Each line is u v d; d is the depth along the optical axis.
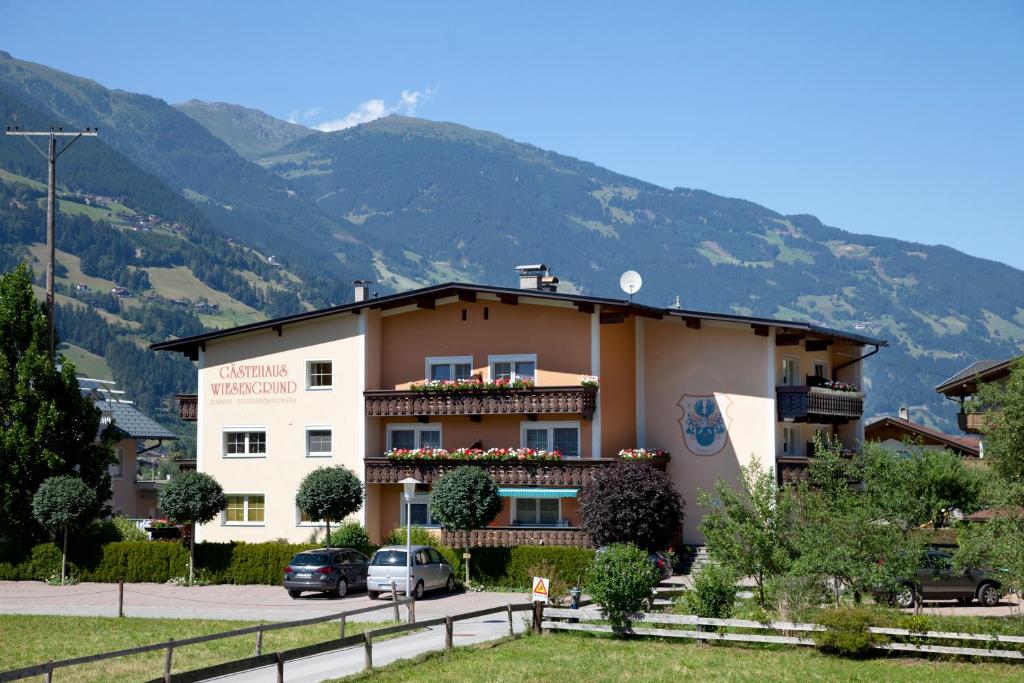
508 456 46.94
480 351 49.59
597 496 42.56
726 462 48.25
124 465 75.19
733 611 32.47
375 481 49.19
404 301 50.12
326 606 38.88
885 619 28.50
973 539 28.75
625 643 30.33
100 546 46.53
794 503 32.44
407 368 50.91
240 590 43.66
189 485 45.75
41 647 30.98
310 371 51.38
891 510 31.28
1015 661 27.02
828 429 53.28
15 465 47.06
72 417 48.94
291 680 25.59
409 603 33.44
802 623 29.48
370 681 25.58
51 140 49.78
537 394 47.16
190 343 53.19
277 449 51.38
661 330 50.12
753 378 48.09
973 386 49.66
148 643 31.64
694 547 48.06
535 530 45.75
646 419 50.00
